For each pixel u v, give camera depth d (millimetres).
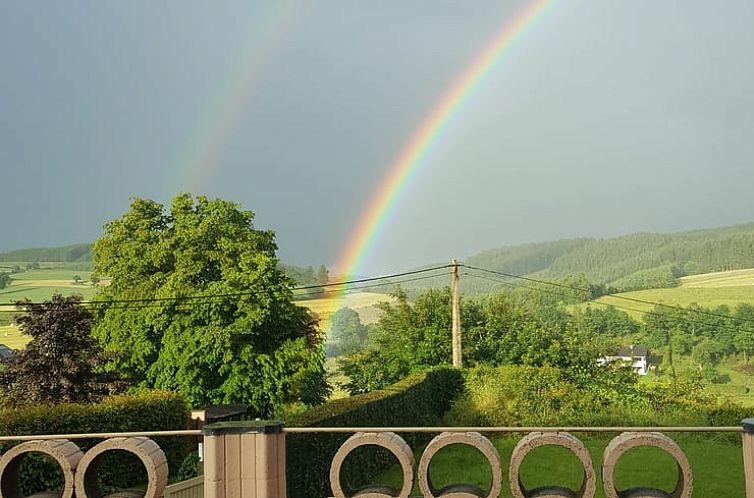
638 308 81875
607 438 27250
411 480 6254
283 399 36875
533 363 42656
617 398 29938
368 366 40750
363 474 19344
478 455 23797
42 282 116312
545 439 6188
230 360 35844
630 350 68688
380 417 21375
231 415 29547
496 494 6176
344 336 78438
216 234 38750
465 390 30953
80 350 22781
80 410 17047
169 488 13773
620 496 6215
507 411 29031
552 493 6238
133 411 19375
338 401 20406
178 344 35594
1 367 23031
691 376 32031
